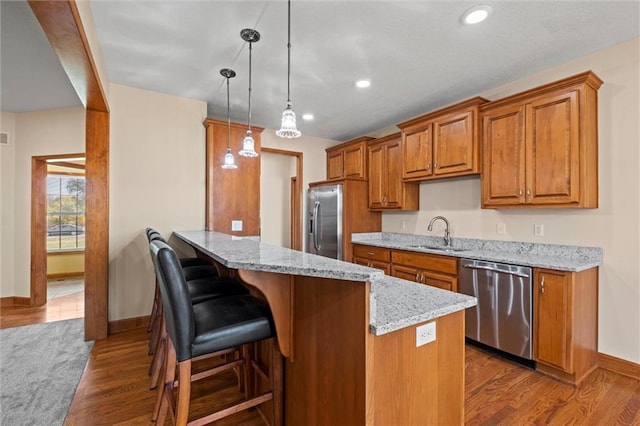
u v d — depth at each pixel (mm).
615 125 2400
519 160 2689
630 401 2037
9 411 1910
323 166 5285
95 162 2971
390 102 3613
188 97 3467
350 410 1119
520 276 2438
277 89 3240
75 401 2008
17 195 4086
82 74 2197
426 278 3283
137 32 2236
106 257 3010
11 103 3795
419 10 1993
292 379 1521
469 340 2902
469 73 2869
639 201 2293
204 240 2240
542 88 2521
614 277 2402
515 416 1890
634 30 2211
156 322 2570
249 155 2709
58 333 3119
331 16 2051
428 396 1215
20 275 4105
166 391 1571
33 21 2168
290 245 6453
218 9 1985
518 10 1995
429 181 3934
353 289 1112
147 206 3281
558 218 2715
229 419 1836
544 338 2311
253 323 1414
